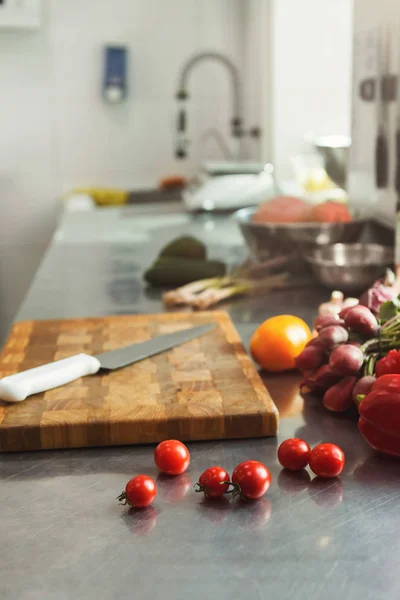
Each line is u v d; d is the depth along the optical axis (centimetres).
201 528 67
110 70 336
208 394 92
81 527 68
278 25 279
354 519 68
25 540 66
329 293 149
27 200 353
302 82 284
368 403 78
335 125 287
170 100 354
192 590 58
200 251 171
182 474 78
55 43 339
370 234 177
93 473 79
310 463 76
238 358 105
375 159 180
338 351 87
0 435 84
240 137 329
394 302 91
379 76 174
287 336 104
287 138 288
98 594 58
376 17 174
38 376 93
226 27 349
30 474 79
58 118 347
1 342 354
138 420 85
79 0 336
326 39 280
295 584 59
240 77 353
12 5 313
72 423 84
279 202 166
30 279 359
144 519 69
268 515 69
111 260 187
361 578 59
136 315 131
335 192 213
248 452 83
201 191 257
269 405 87
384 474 77
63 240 216
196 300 139
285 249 156
